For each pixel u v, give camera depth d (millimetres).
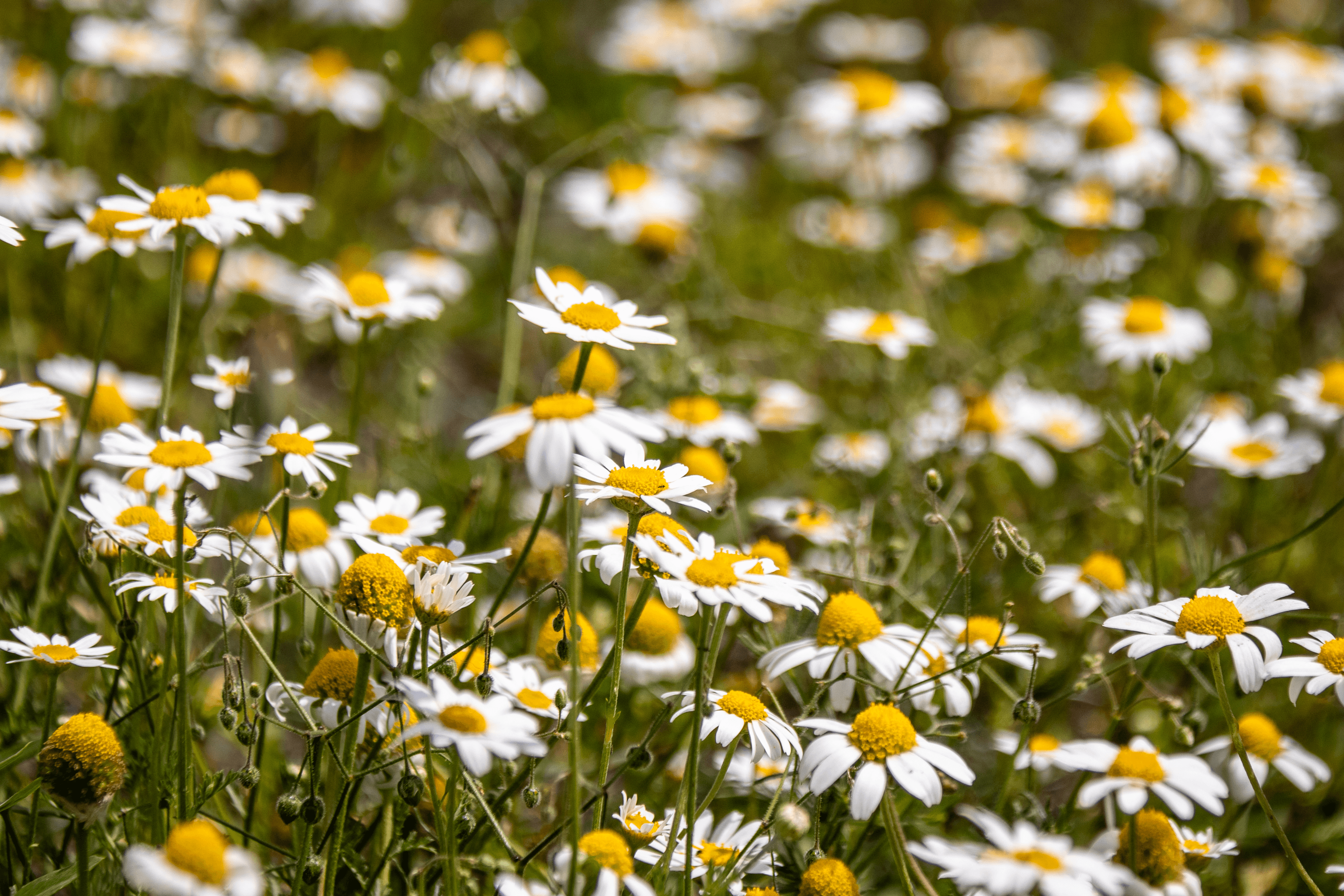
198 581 4469
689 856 3963
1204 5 16578
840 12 17969
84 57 11133
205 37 12414
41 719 5391
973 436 8375
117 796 4801
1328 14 16719
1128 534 7926
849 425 9406
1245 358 10500
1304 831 6074
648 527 4473
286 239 11484
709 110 15117
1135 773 4492
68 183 10273
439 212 10852
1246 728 5375
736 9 15773
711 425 7645
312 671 4777
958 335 11406
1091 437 8797
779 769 5176
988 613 6824
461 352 11312
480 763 3506
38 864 4973
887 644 4930
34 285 9891
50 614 5844
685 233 11133
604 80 15977
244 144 12352
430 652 4566
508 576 5359
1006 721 6625
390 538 5008
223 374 5781
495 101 10289
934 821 5387
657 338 4477
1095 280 10914
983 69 16422
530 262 11852
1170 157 11359
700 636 4039
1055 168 13047
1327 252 12977
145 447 4727
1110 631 6469
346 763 4117
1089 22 18156
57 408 4422
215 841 3143
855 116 12195
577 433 3936
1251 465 7508
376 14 13125
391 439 8266
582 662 5363
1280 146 12555
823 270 12672
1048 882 3527
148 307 10172
